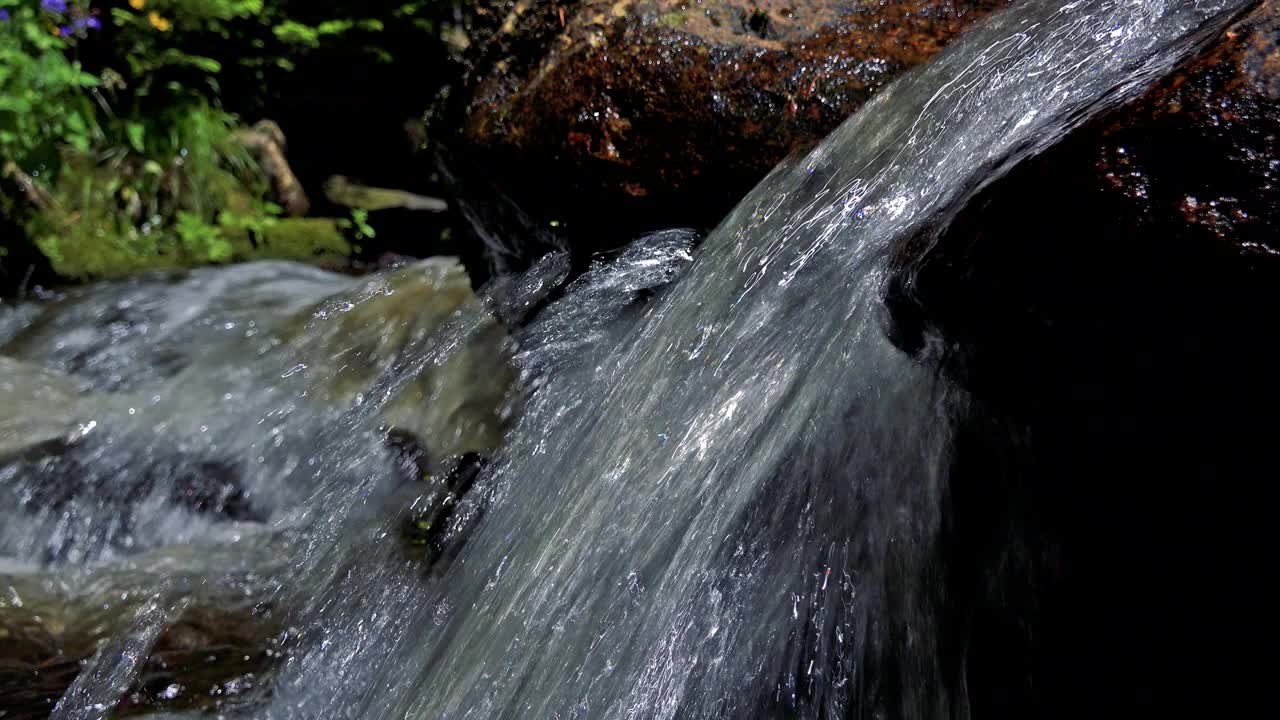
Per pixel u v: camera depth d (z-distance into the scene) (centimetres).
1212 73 140
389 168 876
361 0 912
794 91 237
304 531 321
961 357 158
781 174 225
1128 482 144
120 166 670
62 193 639
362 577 276
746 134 239
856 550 185
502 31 278
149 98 702
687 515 199
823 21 244
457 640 226
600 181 254
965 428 168
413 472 318
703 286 220
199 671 265
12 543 352
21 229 611
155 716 252
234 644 274
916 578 178
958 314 153
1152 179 135
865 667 184
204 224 681
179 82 746
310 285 622
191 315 547
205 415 400
